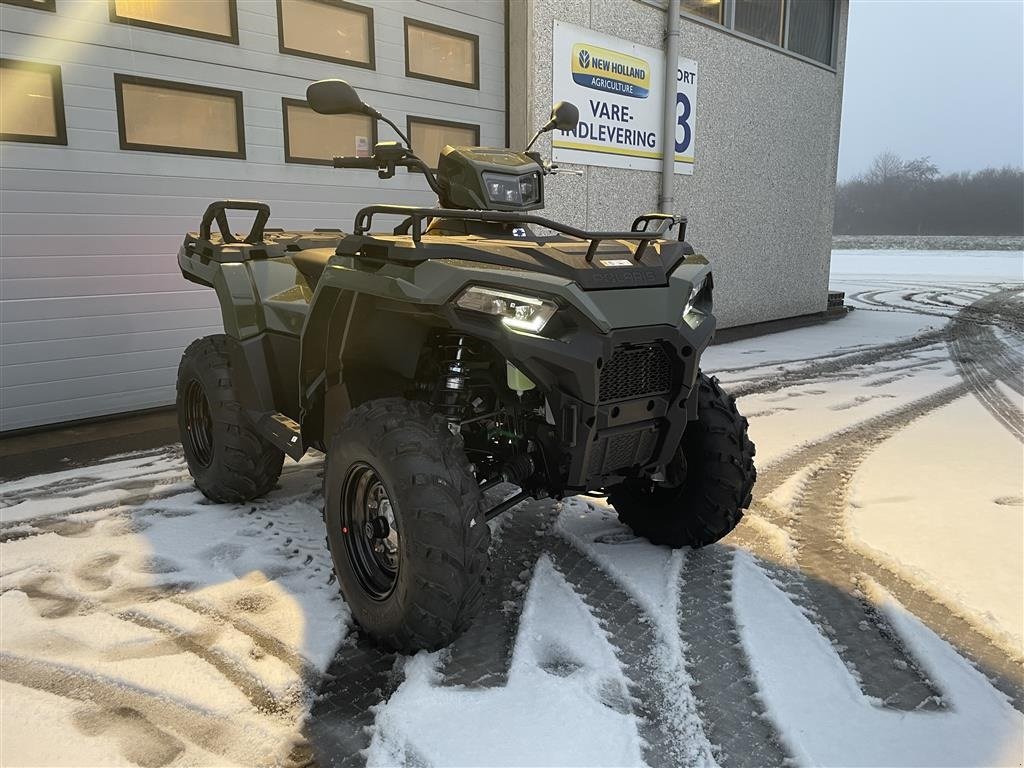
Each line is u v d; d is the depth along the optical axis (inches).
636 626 90.1
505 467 87.3
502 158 108.7
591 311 78.8
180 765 65.1
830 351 321.4
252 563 106.3
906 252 1553.9
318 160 231.3
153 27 192.5
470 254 82.1
